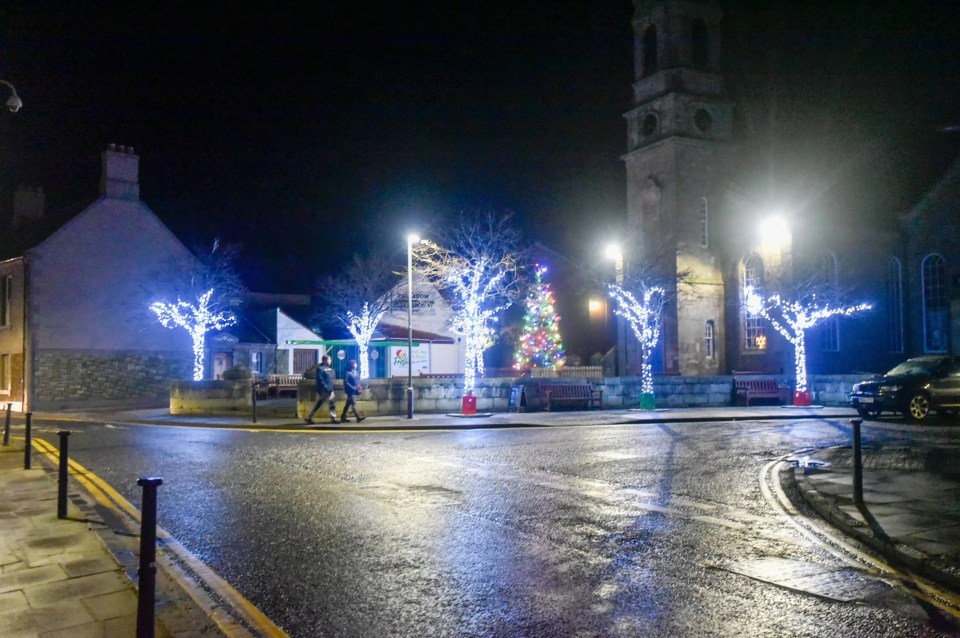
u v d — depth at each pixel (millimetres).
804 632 5504
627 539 8164
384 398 24266
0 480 11961
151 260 38438
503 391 26031
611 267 38875
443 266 34312
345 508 9812
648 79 40594
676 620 5758
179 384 28422
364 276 41375
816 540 8102
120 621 5652
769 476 12156
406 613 5945
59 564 7137
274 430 20922
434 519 9148
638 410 26078
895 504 9367
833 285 36406
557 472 12664
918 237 38219
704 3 39812
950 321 35688
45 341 35125
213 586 6617
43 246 35281
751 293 38219
